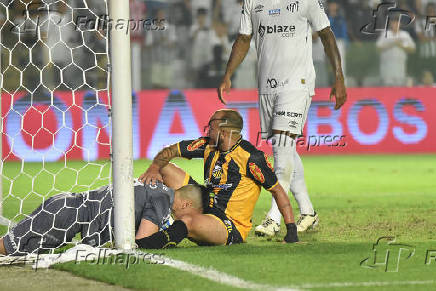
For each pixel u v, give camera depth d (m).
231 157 18.00
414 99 52.88
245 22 21.84
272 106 21.45
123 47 16.44
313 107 52.22
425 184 36.47
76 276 14.29
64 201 17.19
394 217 24.58
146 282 13.28
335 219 24.23
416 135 53.06
